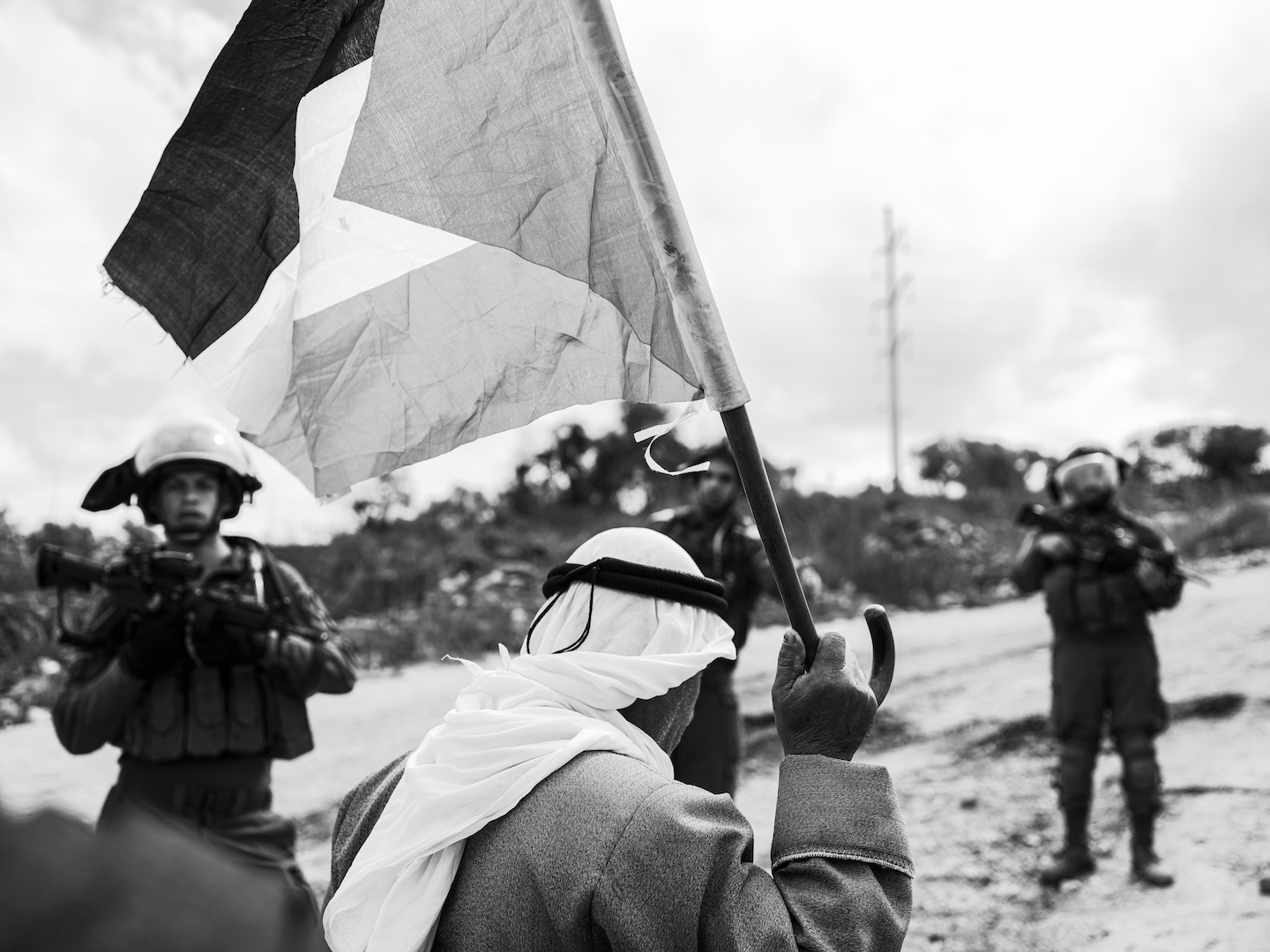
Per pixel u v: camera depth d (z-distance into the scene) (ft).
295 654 11.34
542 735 5.15
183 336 6.14
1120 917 15.16
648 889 4.63
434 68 6.19
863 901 5.05
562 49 6.05
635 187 5.50
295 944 2.07
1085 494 17.95
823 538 54.95
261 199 6.17
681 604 5.75
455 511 73.41
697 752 14.93
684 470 5.80
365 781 6.26
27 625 35.60
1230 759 19.84
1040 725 23.39
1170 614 32.48
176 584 11.12
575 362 6.23
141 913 1.89
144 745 10.85
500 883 4.83
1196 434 108.37
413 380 6.39
